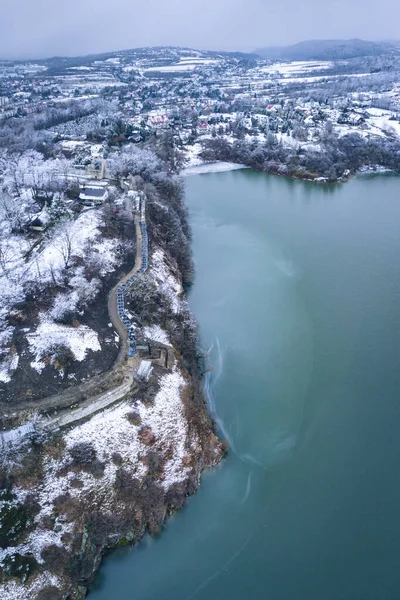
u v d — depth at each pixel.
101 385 68.94
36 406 64.94
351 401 76.50
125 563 56.38
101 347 75.88
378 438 70.31
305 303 100.56
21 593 49.81
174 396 71.38
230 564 55.78
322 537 57.94
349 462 66.94
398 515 60.03
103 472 60.22
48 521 54.78
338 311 97.81
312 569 54.81
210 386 79.31
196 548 57.53
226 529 59.38
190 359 81.56
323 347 87.81
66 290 87.25
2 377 68.38
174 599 52.56
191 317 91.69
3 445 58.28
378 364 83.81
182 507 61.69
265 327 93.06
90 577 54.25
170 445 65.75
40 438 60.09
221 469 66.62
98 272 94.50
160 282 96.69
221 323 94.38
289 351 86.88
